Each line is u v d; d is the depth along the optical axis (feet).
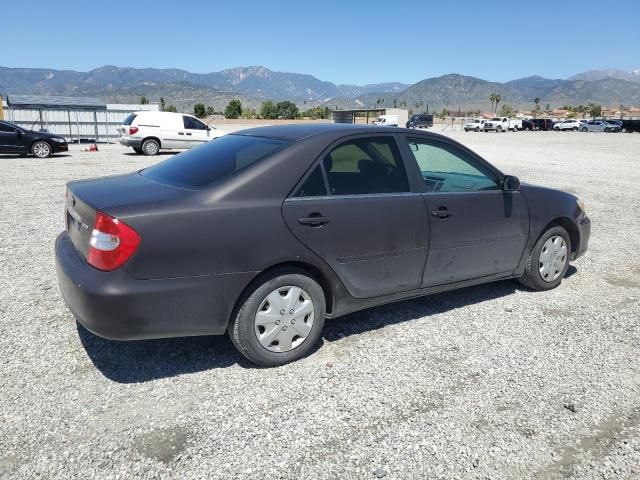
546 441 9.32
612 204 34.55
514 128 199.31
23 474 8.16
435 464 8.66
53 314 14.15
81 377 11.03
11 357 11.75
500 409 10.27
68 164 53.01
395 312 15.11
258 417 9.80
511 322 14.55
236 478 8.21
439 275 14.11
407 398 10.57
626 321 14.78
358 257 12.36
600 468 8.68
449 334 13.66
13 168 48.39
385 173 13.12
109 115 94.48
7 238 22.03
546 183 44.06
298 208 11.43
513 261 15.94
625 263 20.72
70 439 9.02
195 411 9.94
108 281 9.93
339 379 11.25
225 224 10.62
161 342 12.77
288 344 11.75
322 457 8.75
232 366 11.71
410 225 13.12
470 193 14.62
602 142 119.44
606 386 11.22
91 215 10.44
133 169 48.96
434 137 14.40
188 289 10.40
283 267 11.48
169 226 10.18
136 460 8.55
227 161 12.05
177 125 66.74
